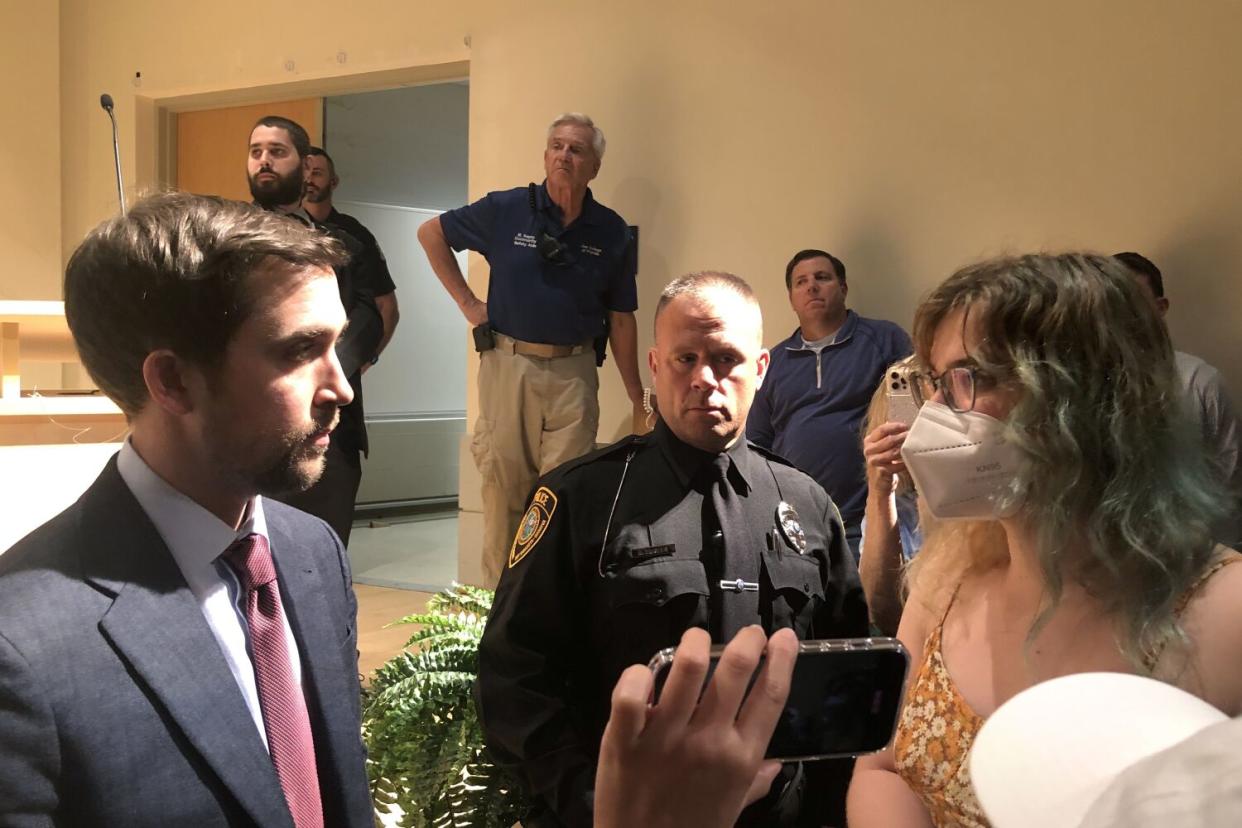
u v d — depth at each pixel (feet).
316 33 17.04
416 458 23.57
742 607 4.88
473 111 15.65
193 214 3.08
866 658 2.41
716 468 5.03
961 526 4.09
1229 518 3.45
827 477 11.46
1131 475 3.27
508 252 12.78
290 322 3.10
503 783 5.57
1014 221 12.09
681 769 1.69
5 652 2.61
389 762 5.72
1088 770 1.36
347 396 3.30
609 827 1.72
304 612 3.54
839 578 5.35
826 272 11.87
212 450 3.11
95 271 3.03
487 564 13.32
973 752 1.53
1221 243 11.06
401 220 22.97
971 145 12.28
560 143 12.50
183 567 3.15
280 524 3.69
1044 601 3.53
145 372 3.04
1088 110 11.66
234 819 2.89
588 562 4.94
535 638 4.95
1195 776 1.08
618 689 1.71
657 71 14.23
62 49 19.66
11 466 5.24
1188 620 3.20
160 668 2.86
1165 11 11.22
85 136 19.57
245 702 3.08
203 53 18.20
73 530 3.00
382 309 14.15
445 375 24.25
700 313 4.96
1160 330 3.49
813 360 11.83
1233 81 10.94
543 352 12.78
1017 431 3.35
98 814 2.68
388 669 6.10
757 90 13.56
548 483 5.20
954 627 3.92
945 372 3.59
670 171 14.21
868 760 4.10
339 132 21.53
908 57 12.61
